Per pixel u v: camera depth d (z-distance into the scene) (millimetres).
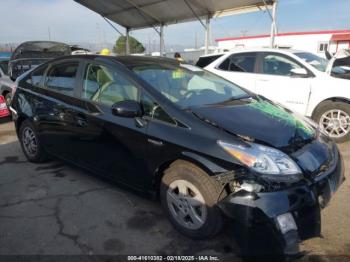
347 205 3529
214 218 2766
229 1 10922
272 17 10281
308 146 2912
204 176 2771
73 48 11766
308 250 2803
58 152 4348
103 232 3156
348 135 5703
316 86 5918
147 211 3523
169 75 3715
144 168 3199
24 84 4898
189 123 2914
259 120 3102
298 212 2514
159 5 12570
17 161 5094
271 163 2553
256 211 2475
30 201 3783
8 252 2881
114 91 3541
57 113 4141
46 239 3057
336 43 25359
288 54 6430
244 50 7098
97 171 3805
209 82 3990
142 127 3143
